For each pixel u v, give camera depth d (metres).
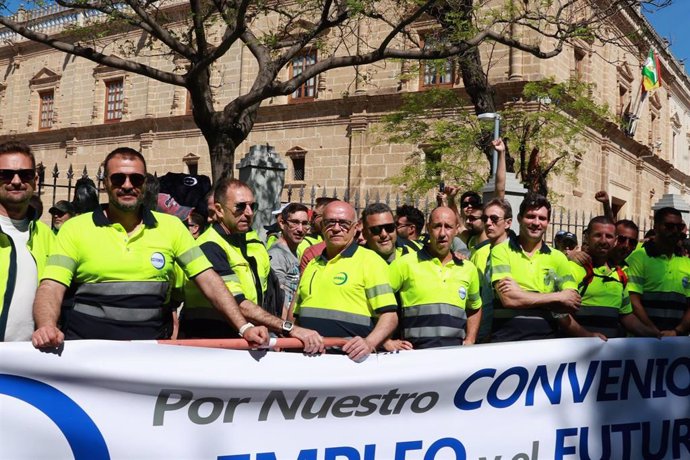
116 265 3.96
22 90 38.16
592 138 26.94
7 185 4.03
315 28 11.95
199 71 11.53
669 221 6.32
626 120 30.59
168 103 32.19
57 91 36.47
